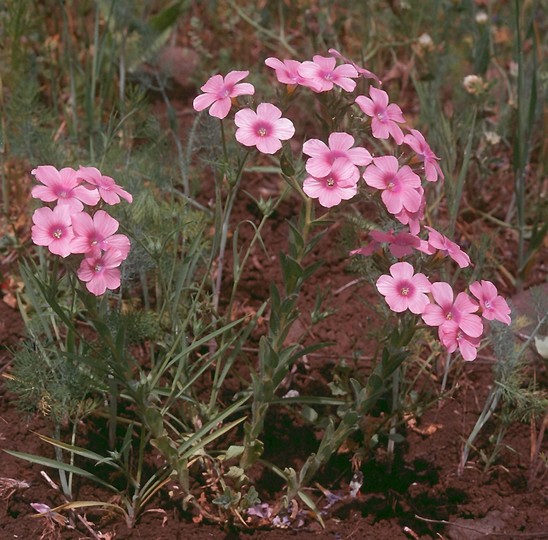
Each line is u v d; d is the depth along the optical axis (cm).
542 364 106
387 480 98
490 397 97
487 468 99
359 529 94
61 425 98
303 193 87
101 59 121
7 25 120
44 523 92
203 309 101
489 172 119
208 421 96
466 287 109
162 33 135
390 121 89
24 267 96
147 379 92
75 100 121
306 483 96
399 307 85
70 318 93
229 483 96
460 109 124
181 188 118
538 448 99
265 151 86
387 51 137
